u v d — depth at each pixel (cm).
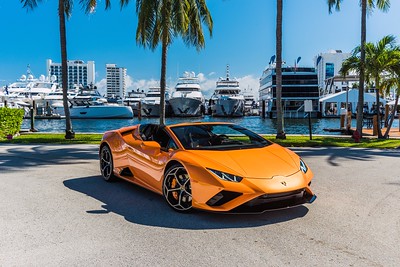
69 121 1614
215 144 508
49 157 973
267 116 7475
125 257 322
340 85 8088
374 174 714
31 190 583
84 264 309
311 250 335
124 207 484
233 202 400
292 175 427
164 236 374
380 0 1554
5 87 7344
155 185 514
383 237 369
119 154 612
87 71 13562
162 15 1570
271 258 318
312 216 438
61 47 1600
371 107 6366
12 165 837
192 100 6450
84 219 432
